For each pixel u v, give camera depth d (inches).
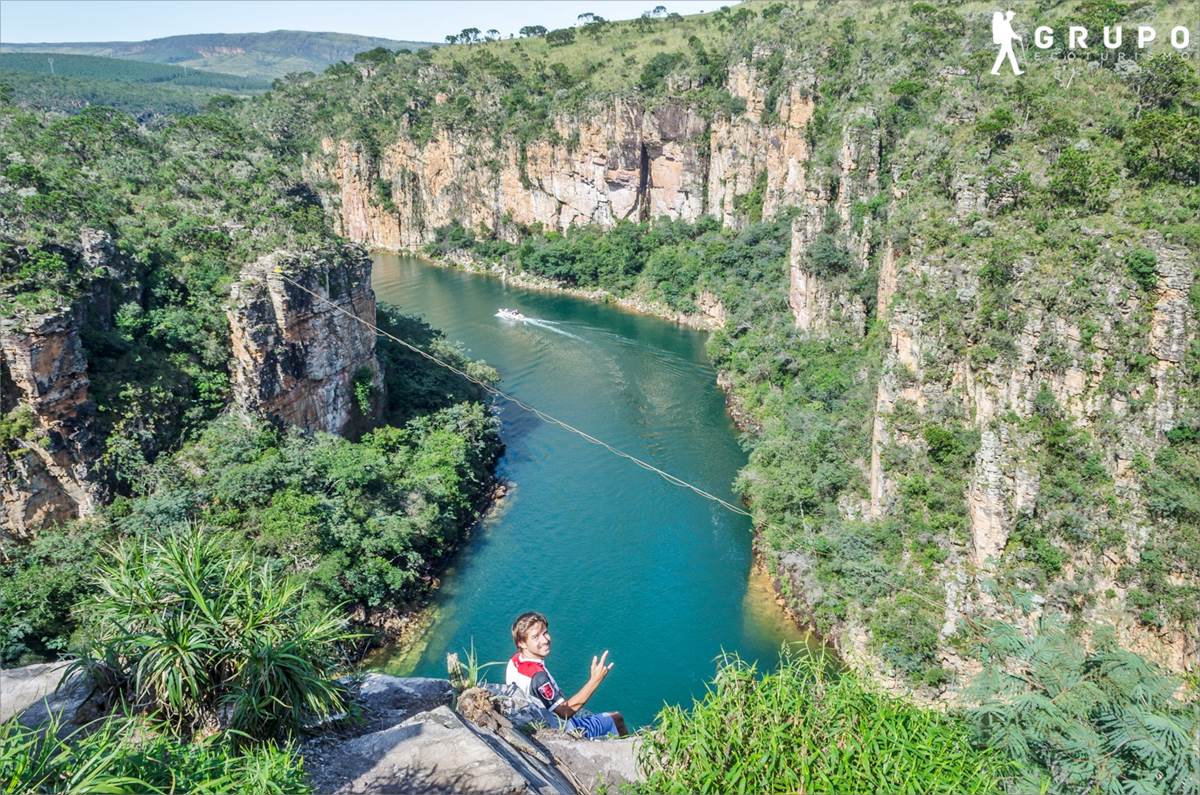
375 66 6658.5
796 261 3122.5
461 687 499.2
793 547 1877.5
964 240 1865.2
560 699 462.0
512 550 2043.6
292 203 2573.8
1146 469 1507.1
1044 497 1565.0
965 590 1590.8
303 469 1846.7
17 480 1534.2
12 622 1311.5
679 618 1774.1
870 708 408.8
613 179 4719.5
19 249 1672.0
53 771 327.6
